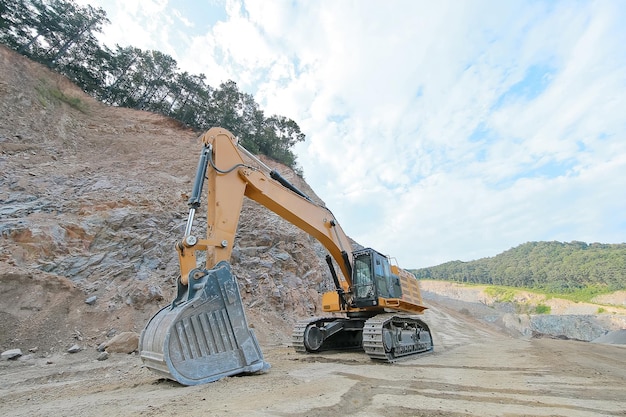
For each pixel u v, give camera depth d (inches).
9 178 611.5
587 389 213.9
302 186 1455.5
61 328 380.5
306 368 274.1
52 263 466.9
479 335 1059.9
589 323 2859.3
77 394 198.8
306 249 855.1
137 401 163.3
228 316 223.9
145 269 528.1
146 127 1109.7
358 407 159.2
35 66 1018.1
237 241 715.4
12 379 258.2
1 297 376.5
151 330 213.5
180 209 704.4
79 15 1354.6
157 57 1549.0
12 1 1170.6
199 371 201.8
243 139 1515.7
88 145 892.0
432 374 261.7
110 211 605.9
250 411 137.1
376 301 371.9
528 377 255.8
